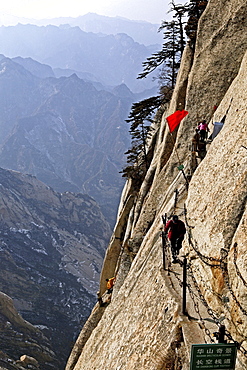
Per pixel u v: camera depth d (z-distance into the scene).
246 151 13.28
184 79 34.03
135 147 43.62
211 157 15.68
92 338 24.14
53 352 77.62
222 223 12.59
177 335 12.50
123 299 21.08
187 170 23.89
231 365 9.94
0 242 131.12
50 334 90.06
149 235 23.31
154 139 43.16
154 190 28.94
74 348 34.03
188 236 14.97
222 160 14.52
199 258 13.80
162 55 43.03
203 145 23.55
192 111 28.61
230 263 11.34
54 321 97.56
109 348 17.97
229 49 29.23
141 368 13.16
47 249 139.62
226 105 22.45
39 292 110.19
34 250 135.12
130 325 16.48
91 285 129.25
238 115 15.31
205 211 14.05
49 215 160.12
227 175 13.64
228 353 9.94
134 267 22.25
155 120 44.47
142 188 35.84
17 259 125.94
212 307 12.33
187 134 28.22
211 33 30.64
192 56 34.69
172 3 40.25
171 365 12.05
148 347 13.55
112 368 15.72
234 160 13.71
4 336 72.19
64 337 91.19
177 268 15.95
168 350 12.41
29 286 111.00
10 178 165.00
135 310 16.91
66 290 115.69
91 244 156.25
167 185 27.94
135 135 43.06
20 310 99.31
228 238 12.16
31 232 145.50
